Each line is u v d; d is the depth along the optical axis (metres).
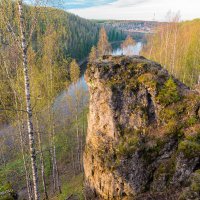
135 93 14.57
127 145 13.85
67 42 79.75
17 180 24.80
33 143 10.83
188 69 48.97
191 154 12.12
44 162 28.73
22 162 27.20
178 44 52.12
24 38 9.77
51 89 21.39
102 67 15.24
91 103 15.76
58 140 32.69
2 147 29.00
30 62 15.95
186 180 11.90
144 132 13.91
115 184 13.80
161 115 13.96
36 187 11.23
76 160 29.23
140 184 13.22
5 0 10.54
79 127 34.44
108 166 14.10
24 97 19.03
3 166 27.41
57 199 20.42
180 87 14.85
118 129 14.43
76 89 33.03
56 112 33.03
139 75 14.95
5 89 18.77
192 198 10.10
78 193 18.83
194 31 60.78
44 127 24.62
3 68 17.45
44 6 9.60
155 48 64.44
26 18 10.30
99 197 14.88
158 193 12.41
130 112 14.43
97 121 15.45
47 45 19.05
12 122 23.66
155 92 14.20
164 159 13.11
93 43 117.69
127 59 15.62
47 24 14.47
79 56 95.44
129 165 13.53
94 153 15.03
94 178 15.10
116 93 14.70
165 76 14.98
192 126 13.27
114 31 165.75
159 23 70.56
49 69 21.31
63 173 27.02
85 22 137.62
